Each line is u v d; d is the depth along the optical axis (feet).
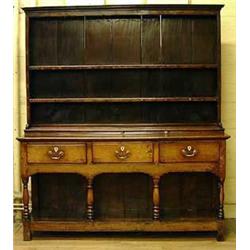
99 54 11.37
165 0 12.50
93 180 11.30
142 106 11.55
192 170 10.51
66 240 11.02
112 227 10.78
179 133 11.07
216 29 11.12
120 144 10.47
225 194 12.66
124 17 11.27
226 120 12.65
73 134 11.09
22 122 12.74
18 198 12.68
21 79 12.62
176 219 11.02
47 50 11.45
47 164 10.56
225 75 12.60
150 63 11.33
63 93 11.55
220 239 10.83
